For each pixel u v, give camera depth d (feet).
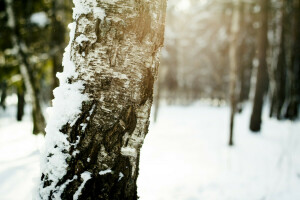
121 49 4.11
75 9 4.34
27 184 12.35
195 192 13.11
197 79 91.30
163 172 16.17
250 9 42.96
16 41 20.88
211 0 44.09
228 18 49.21
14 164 15.40
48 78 28.25
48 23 23.39
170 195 12.61
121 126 4.12
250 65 55.57
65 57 4.49
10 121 42.86
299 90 40.91
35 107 21.08
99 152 4.04
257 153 21.52
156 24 4.37
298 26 39.93
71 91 4.14
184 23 65.26
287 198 12.69
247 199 12.57
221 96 79.71
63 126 4.12
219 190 13.60
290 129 31.09
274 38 42.39
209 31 68.08
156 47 4.43
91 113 4.07
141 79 4.25
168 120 43.68
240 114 50.26
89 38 4.11
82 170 4.01
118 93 4.10
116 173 4.13
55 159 4.08
